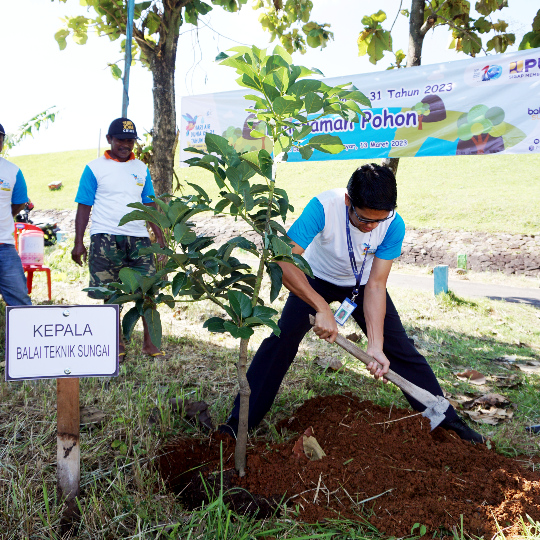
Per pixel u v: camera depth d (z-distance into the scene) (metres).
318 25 6.37
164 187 5.61
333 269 2.63
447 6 5.71
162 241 3.92
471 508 1.83
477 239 13.68
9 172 3.69
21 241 5.33
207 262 1.75
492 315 6.48
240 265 1.90
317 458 2.13
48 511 1.66
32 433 2.32
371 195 2.09
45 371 1.67
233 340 4.32
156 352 3.74
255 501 1.88
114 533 1.69
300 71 1.76
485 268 12.80
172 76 5.58
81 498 1.87
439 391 2.66
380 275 2.57
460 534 1.74
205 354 3.85
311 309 2.50
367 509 1.86
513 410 3.08
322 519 1.78
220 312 5.22
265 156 1.73
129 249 3.77
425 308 6.57
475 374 3.71
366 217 2.21
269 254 1.86
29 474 1.99
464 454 2.17
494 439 2.52
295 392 3.08
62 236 10.68
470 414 2.96
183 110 6.35
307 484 1.95
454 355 4.27
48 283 5.39
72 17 5.59
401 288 8.23
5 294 3.74
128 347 3.92
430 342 4.72
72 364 1.69
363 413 2.47
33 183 25.36
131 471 2.08
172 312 5.28
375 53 5.83
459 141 5.18
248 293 2.04
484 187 18.47
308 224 2.40
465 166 21.45
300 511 1.83
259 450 2.23
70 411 1.71
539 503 1.86
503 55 4.96
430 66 5.20
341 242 2.48
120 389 3.03
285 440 2.44
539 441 2.59
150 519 1.78
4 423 2.43
